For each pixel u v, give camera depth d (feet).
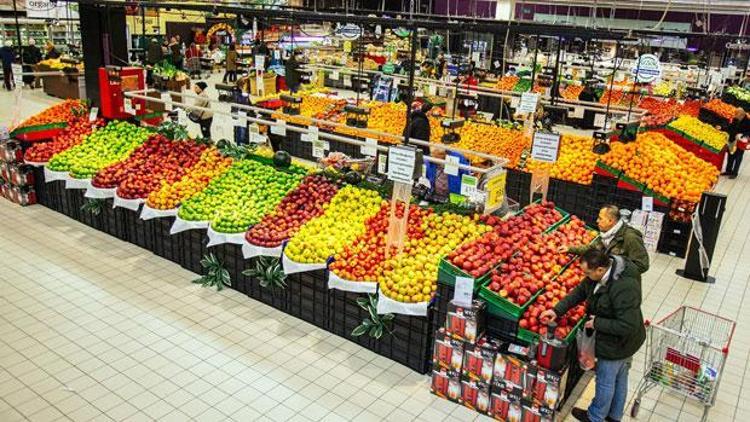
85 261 25.44
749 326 23.40
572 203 33.47
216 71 92.17
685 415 17.81
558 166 33.50
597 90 64.34
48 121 31.71
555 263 19.26
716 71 69.26
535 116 38.52
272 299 22.39
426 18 41.50
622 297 15.42
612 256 15.89
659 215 29.86
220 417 16.39
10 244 26.71
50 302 21.98
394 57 82.07
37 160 30.04
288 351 19.69
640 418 17.58
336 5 64.44
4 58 66.03
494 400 16.69
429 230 20.59
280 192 24.27
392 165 18.16
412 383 18.35
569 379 17.57
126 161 27.96
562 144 34.88
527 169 34.58
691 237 27.50
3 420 15.81
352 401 17.35
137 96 30.14
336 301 20.40
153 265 25.41
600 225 20.25
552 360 15.60
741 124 47.14
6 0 70.18
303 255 20.21
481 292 17.28
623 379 16.65
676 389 17.02
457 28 20.15
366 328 19.61
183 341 19.93
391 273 18.62
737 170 47.32
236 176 25.53
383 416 16.76
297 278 21.25
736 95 62.34
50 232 28.32
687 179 30.81
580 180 32.83
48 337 19.75
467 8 78.79
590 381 18.95
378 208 22.25
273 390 17.67
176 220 23.53
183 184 25.30
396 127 41.19
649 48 78.69
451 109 47.01
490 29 21.85
